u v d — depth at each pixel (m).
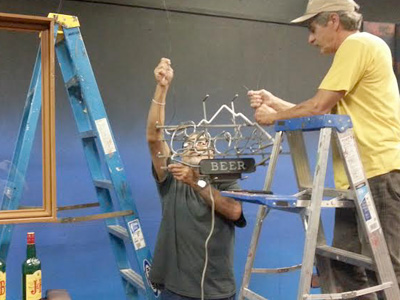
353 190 1.55
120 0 2.72
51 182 1.55
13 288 2.53
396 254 1.66
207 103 2.90
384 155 1.67
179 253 2.13
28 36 2.57
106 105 2.70
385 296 1.56
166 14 2.82
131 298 2.32
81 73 2.01
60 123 2.64
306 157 1.80
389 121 1.69
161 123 2.11
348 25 1.76
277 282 3.08
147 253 2.09
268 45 3.04
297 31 3.09
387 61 1.72
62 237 2.65
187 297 2.08
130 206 2.05
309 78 3.13
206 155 1.91
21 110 2.55
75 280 2.67
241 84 2.97
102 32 2.69
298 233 3.12
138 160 2.78
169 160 2.20
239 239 2.99
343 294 1.51
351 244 1.77
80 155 2.68
